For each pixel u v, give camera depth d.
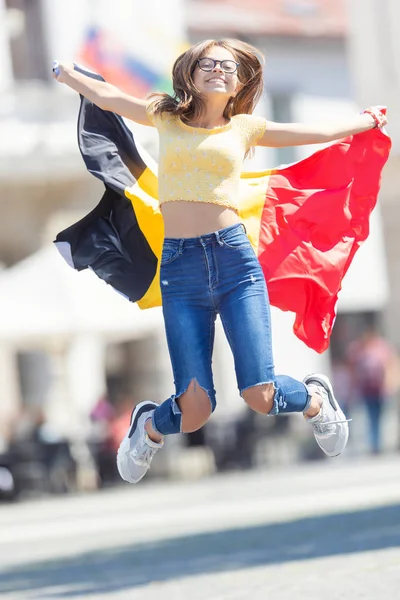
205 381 11.23
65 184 43.12
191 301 11.30
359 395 42.59
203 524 25.42
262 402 11.24
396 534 18.81
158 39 42.25
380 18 38.03
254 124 11.56
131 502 32.81
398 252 53.56
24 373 43.16
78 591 16.53
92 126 12.59
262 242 12.64
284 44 54.31
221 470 41.31
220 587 15.12
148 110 11.59
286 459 42.47
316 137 11.88
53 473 37.75
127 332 34.34
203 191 11.28
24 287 33.28
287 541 20.05
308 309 12.80
